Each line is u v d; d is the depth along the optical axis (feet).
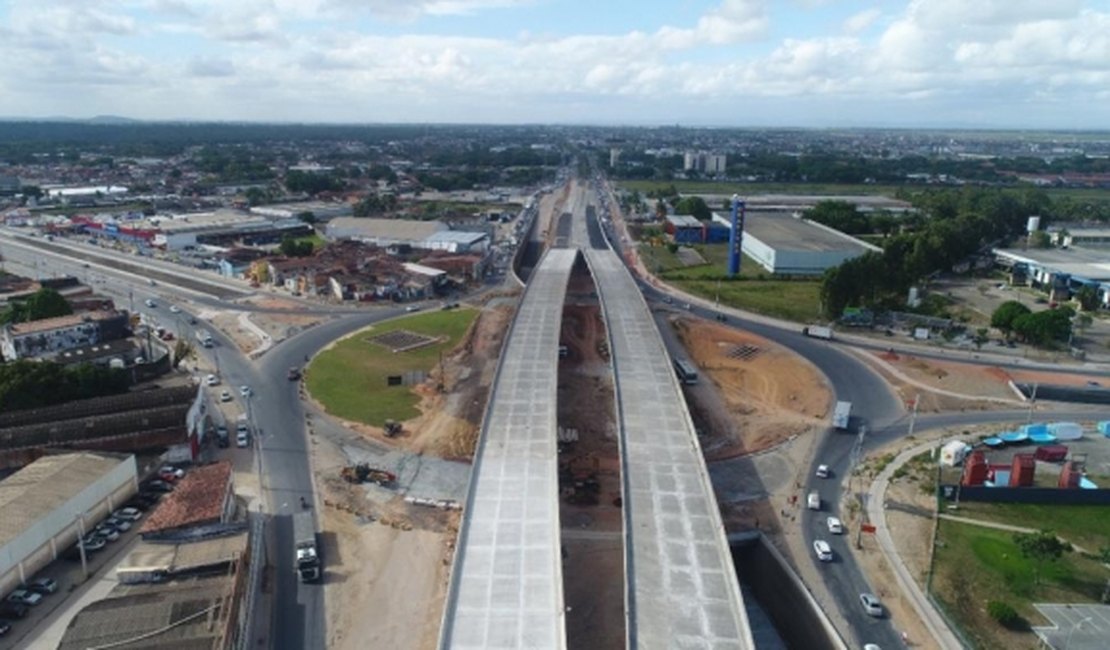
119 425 292.40
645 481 250.78
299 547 233.14
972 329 483.51
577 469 301.02
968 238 654.53
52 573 227.40
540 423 292.20
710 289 590.14
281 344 447.42
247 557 222.69
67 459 264.31
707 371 411.54
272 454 305.53
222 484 253.44
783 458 309.22
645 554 211.00
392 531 251.80
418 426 333.83
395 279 578.66
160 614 190.70
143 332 465.06
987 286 607.78
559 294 499.51
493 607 188.03
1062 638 198.39
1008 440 323.78
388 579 226.99
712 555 211.41
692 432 283.79
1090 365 422.41
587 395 380.58
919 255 546.26
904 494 280.92
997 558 241.96
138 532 250.57
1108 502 276.00
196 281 608.60
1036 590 226.17
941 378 400.06
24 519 226.17
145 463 288.30
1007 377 402.11
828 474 295.28
